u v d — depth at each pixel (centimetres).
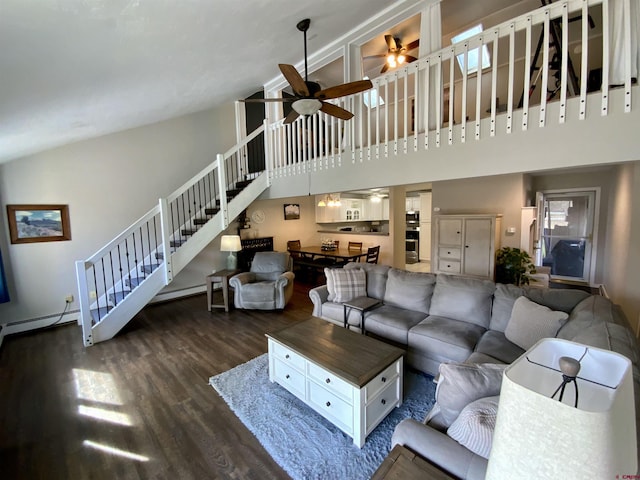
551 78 439
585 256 588
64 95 250
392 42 450
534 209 534
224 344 371
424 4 314
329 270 387
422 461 122
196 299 564
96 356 345
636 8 193
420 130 315
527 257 450
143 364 325
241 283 486
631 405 60
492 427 116
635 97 196
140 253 516
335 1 287
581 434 54
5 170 399
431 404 247
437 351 268
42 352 357
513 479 61
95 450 208
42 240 429
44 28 155
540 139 233
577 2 209
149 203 523
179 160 556
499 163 255
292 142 475
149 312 491
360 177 366
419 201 932
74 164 448
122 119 409
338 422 218
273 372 280
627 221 338
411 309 338
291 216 812
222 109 612
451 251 556
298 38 352
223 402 258
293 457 198
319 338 265
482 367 147
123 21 180
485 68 498
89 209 464
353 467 191
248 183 536
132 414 245
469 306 295
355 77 382
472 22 453
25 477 188
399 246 769
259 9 243
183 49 259
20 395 273
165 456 202
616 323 179
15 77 192
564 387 67
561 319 222
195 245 468
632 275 312
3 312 405
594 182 563
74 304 456
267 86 517
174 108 463
